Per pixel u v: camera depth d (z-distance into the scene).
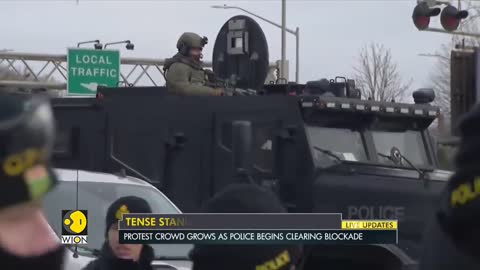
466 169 5.02
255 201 8.05
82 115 28.09
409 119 27.09
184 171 26.42
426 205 25.09
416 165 26.52
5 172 4.95
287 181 24.69
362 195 24.88
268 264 7.96
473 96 38.47
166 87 27.38
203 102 26.23
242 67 29.73
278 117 24.91
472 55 38.97
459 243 5.04
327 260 22.89
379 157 26.05
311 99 24.48
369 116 25.91
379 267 22.70
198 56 27.89
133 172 27.23
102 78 75.62
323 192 24.55
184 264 18.81
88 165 27.77
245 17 29.78
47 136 5.05
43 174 5.07
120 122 27.66
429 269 5.25
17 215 5.02
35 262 5.06
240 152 23.91
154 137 27.05
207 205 8.15
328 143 25.14
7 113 4.96
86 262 16.92
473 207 4.96
